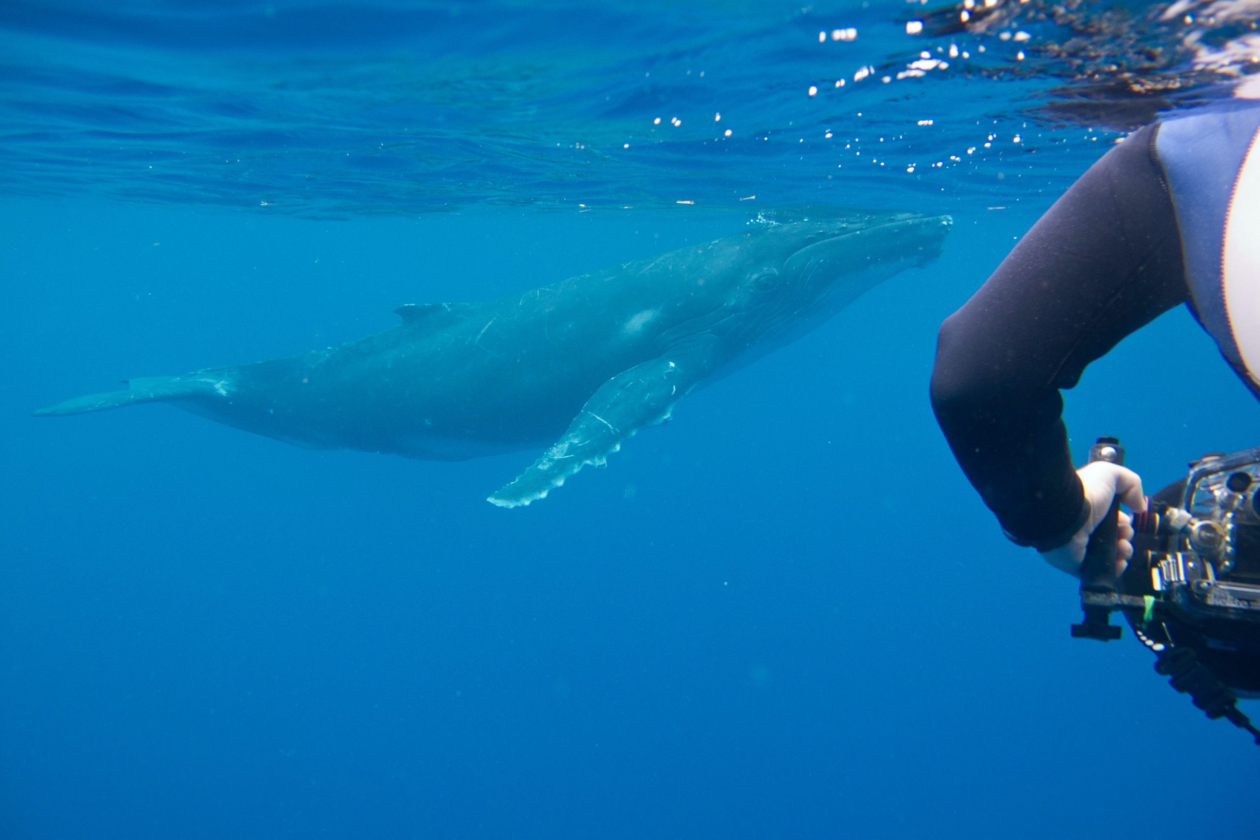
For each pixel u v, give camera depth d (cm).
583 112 1072
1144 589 147
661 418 1172
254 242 4691
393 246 4850
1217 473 144
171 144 1379
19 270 7819
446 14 702
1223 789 2420
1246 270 102
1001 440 128
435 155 1423
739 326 1314
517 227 3222
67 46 805
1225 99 921
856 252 1380
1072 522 140
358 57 830
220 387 1480
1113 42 738
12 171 1878
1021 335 124
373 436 1420
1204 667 133
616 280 1309
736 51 800
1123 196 124
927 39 750
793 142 1239
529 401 1291
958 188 1681
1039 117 1066
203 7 691
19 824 2564
